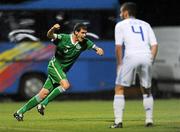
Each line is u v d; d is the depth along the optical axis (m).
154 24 75.94
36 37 68.31
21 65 67.75
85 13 69.81
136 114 45.66
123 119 40.28
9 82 67.44
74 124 36.06
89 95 80.00
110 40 70.38
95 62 69.81
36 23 68.38
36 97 38.22
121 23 33.09
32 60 68.06
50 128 33.56
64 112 48.28
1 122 37.81
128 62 32.75
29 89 67.88
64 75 37.81
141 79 33.25
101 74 70.00
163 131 31.53
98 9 70.12
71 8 69.31
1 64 67.25
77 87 69.38
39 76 68.31
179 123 36.59
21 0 68.00
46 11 68.62
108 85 70.31
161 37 73.44
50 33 36.78
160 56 73.44
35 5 68.31
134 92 74.38
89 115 44.53
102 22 70.38
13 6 67.69
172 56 72.75
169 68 73.00
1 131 31.91
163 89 73.81
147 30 33.28
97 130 32.22
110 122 37.66
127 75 32.88
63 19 69.12
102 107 55.72
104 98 79.00
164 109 52.41
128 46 32.78
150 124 34.00
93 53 69.62
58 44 37.41
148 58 32.88
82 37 37.31
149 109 33.78
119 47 32.78
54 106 57.72
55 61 37.94
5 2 67.62
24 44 67.94
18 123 36.97
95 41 70.00
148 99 33.66
